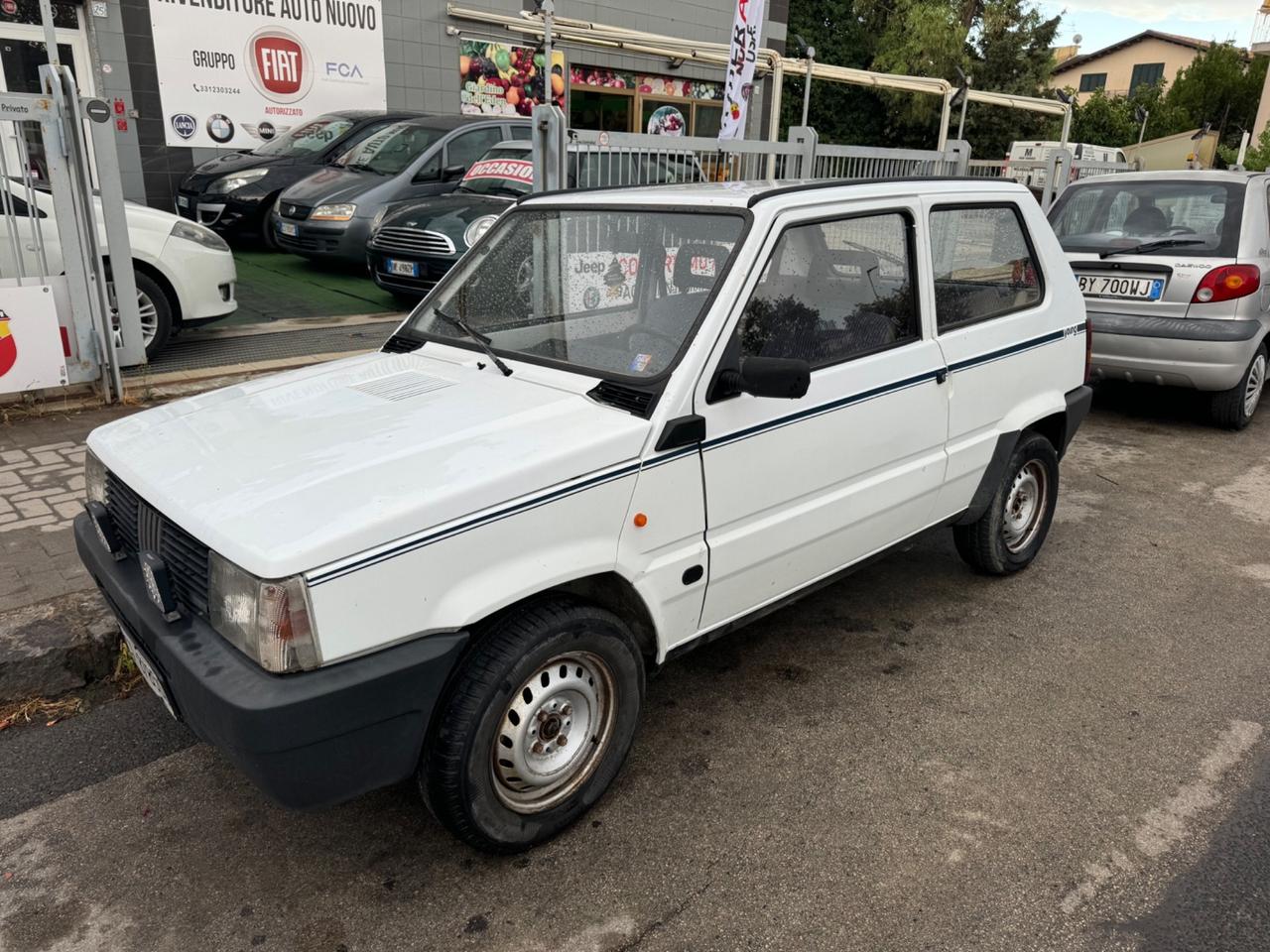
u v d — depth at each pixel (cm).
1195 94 4606
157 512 262
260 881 271
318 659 225
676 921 256
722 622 324
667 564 292
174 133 1293
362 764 238
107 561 287
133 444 293
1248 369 692
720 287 298
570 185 663
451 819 260
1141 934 253
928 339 373
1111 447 691
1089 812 301
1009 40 3194
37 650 354
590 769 289
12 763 322
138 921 256
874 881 271
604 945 248
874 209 349
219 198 1170
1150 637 418
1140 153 3200
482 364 329
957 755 331
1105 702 365
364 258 1041
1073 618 434
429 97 1516
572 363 312
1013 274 425
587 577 281
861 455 348
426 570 239
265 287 1013
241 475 258
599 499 270
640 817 297
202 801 304
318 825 295
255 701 219
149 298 691
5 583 402
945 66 2955
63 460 539
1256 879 273
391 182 1051
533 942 249
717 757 328
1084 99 5300
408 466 255
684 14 1816
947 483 396
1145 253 686
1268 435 724
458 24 1512
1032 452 448
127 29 1227
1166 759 330
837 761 326
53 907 260
